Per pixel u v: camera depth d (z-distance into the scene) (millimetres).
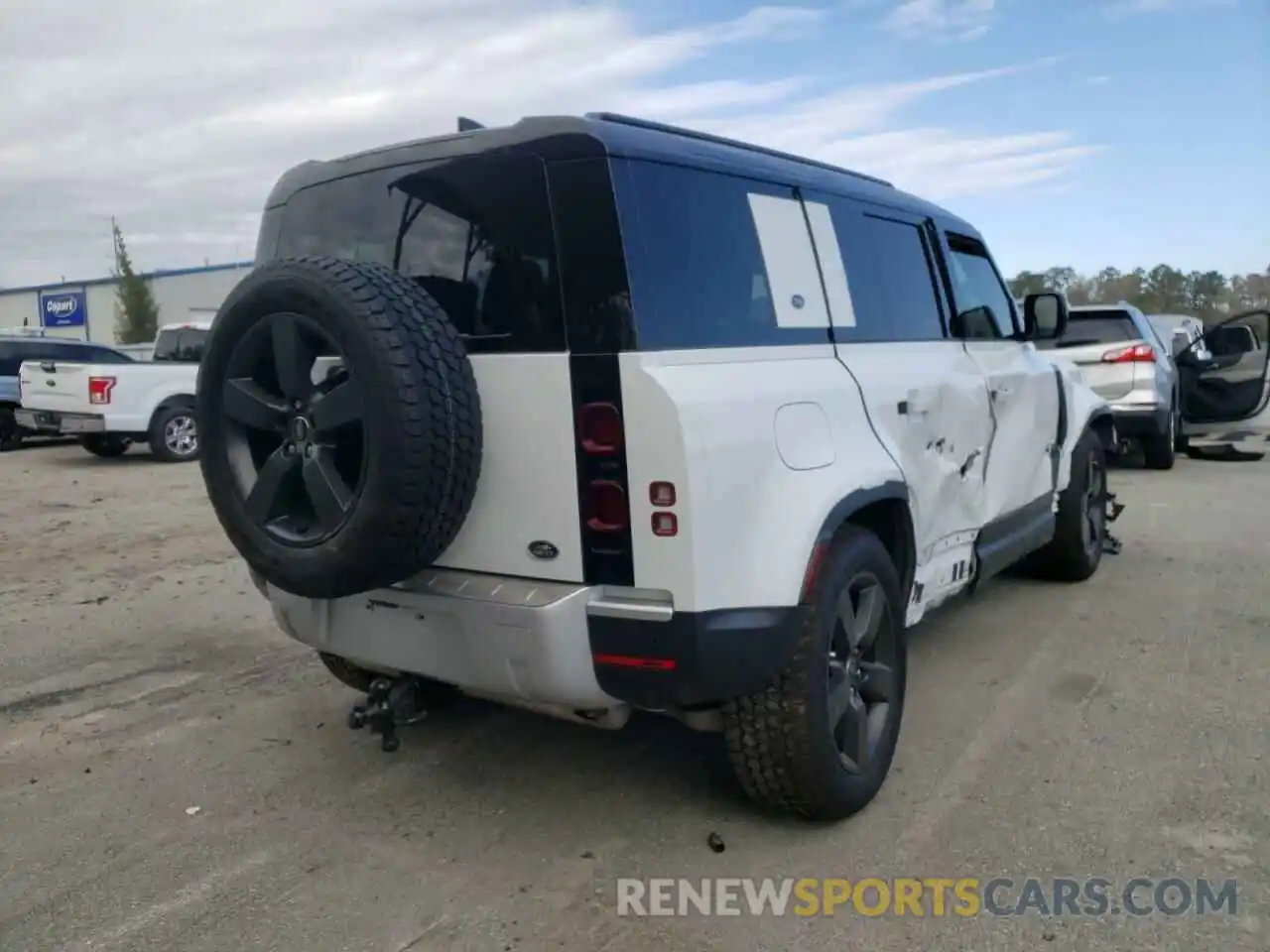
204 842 3463
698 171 3330
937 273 4766
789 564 3139
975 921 2932
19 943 2900
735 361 3221
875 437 3676
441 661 3314
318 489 3072
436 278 3312
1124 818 3479
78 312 57062
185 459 14875
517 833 3494
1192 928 2875
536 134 3115
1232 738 4105
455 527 3115
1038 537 5719
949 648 5289
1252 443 14336
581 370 2992
